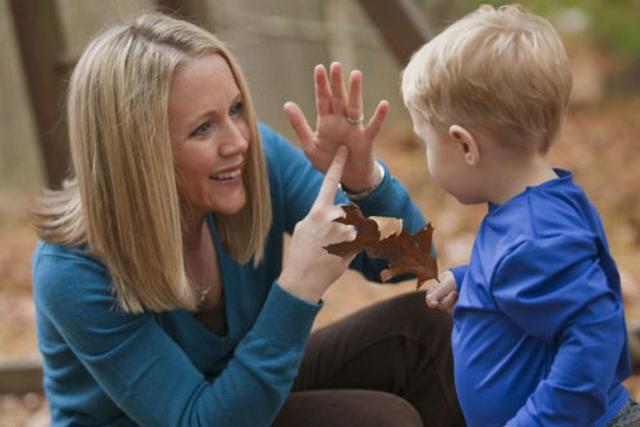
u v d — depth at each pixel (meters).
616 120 10.24
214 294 2.76
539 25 2.34
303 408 2.79
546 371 2.21
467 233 7.12
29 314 6.39
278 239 2.92
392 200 2.80
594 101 11.30
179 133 2.43
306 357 3.07
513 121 2.25
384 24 4.11
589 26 8.68
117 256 2.46
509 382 2.24
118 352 2.48
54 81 4.38
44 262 2.53
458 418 2.94
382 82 11.62
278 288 2.45
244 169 2.62
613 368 2.13
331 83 2.57
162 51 2.38
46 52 4.35
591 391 2.10
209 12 4.06
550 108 2.27
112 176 2.40
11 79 10.59
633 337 4.22
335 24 10.52
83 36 9.16
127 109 2.36
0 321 6.31
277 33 9.73
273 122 11.15
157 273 2.45
